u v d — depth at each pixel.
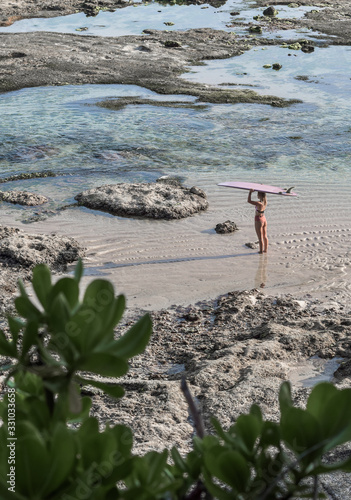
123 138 22.62
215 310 11.81
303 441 1.37
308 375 8.45
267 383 7.91
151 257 14.42
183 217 16.75
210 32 39.34
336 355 9.00
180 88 28.98
